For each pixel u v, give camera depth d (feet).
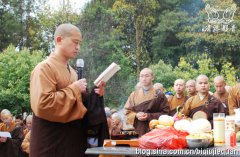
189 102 20.27
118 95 91.91
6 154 30.86
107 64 97.35
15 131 32.73
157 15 110.42
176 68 94.27
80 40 12.62
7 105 83.05
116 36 102.12
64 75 12.26
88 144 12.88
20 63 84.64
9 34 114.21
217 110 19.86
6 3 118.42
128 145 10.44
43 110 11.50
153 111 19.86
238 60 99.71
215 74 93.35
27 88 83.30
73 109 11.75
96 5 105.40
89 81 93.50
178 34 102.89
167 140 9.25
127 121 20.11
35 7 119.75
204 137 9.38
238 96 19.51
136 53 107.34
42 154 11.79
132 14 108.78
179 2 109.19
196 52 100.58
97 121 12.27
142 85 20.35
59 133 11.89
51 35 119.03
